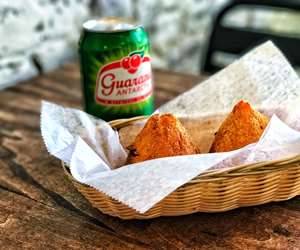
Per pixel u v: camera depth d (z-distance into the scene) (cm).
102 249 27
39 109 45
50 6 55
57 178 34
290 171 28
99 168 28
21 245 27
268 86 34
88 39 34
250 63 36
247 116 29
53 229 28
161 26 73
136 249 26
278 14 91
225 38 64
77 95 48
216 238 27
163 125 28
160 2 71
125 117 35
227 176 26
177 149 28
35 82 52
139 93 35
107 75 34
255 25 91
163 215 28
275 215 28
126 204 25
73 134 30
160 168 25
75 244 27
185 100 35
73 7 58
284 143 28
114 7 63
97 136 31
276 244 26
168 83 50
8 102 47
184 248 26
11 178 34
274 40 61
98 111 35
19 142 39
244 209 29
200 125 32
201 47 84
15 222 29
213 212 29
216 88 35
